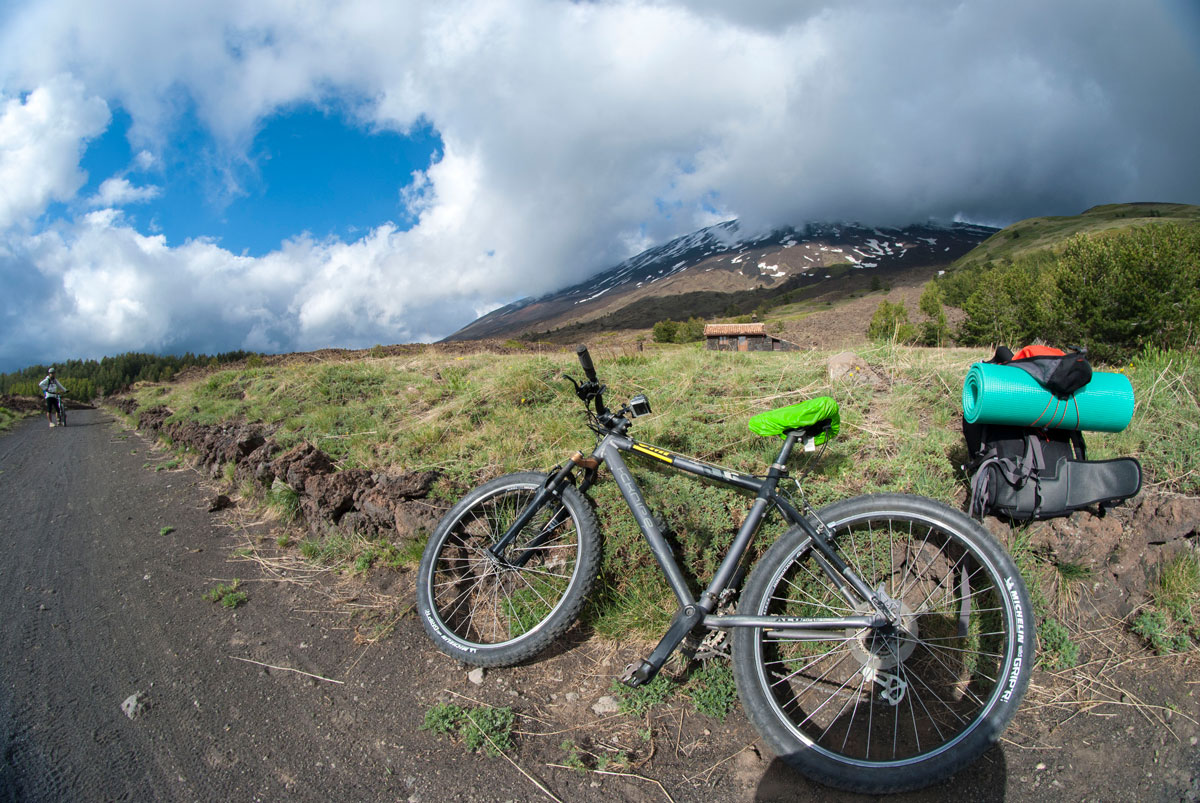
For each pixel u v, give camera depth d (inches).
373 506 147.6
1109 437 126.6
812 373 183.0
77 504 239.6
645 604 111.4
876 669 90.0
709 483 115.6
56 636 127.1
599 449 109.4
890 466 117.9
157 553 172.6
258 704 103.1
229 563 160.9
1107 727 88.9
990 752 86.6
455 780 85.9
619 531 114.3
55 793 83.9
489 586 124.0
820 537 91.0
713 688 99.0
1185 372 157.2
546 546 116.5
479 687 105.0
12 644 124.0
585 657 109.7
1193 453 119.0
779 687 99.7
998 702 80.7
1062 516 93.9
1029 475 91.6
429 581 117.6
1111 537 106.6
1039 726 90.3
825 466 121.0
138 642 123.6
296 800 83.3
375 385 278.8
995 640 97.3
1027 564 105.7
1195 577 106.5
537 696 102.1
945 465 116.1
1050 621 103.0
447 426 183.3
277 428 240.5
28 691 107.7
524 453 153.0
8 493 274.1
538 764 88.3
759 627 87.9
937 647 95.1
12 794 83.4
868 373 173.0
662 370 206.1
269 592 141.9
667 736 92.5
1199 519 107.3
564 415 173.6
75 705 103.7
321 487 161.6
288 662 114.6
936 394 156.5
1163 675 96.9
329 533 160.1
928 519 89.6
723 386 179.0
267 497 197.5
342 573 144.6
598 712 97.8
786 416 92.5
